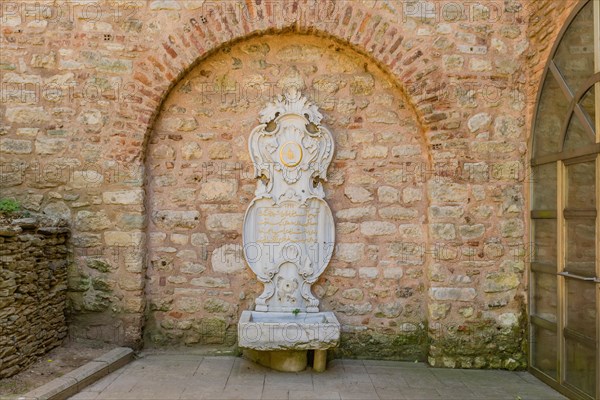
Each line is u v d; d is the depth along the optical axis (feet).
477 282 12.66
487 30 12.87
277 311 12.96
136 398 10.15
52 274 12.19
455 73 12.76
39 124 12.98
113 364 11.72
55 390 9.73
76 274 12.96
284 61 13.41
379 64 12.92
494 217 12.74
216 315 13.28
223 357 13.03
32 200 12.93
